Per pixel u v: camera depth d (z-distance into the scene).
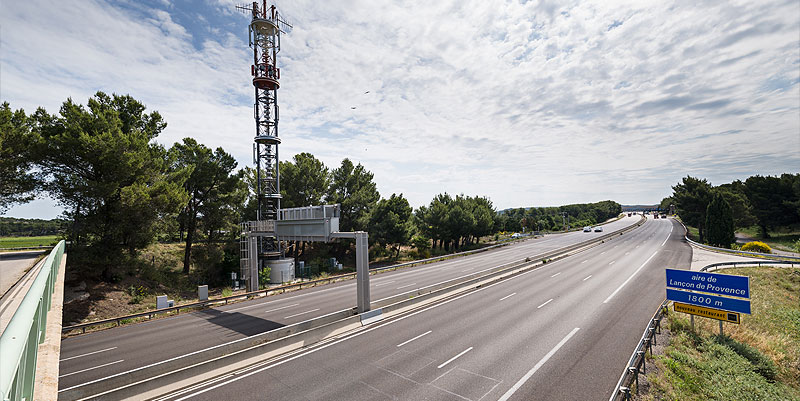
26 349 3.45
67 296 23.88
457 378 11.33
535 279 28.16
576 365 11.99
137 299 26.91
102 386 10.32
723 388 10.80
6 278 15.87
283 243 40.06
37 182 24.20
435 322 17.50
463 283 25.45
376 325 17.58
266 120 37.78
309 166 44.09
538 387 10.61
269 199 37.66
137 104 29.94
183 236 46.97
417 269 38.19
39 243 39.56
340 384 11.16
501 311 18.98
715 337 15.02
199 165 35.47
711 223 48.12
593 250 46.00
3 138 21.11
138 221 26.28
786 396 11.11
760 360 13.51
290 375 11.95
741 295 14.44
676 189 65.25
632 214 145.00
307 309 21.38
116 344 16.09
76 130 23.84
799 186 55.22
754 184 61.97
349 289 27.84
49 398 4.35
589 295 21.78
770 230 65.00
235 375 12.05
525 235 75.38
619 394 9.22
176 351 14.80
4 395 1.52
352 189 48.50
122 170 24.75
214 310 22.77
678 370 11.57
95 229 25.70
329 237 20.78
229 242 41.06
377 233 46.06
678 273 16.30
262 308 22.44
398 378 11.45
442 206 54.44
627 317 17.06
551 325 16.23
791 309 20.67
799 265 28.66
